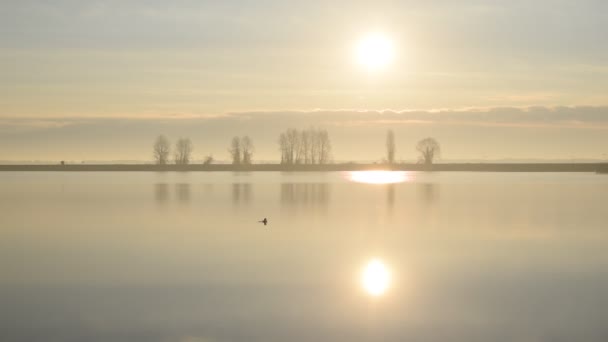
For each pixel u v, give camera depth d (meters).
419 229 47.00
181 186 107.25
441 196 82.31
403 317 23.92
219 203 70.81
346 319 23.64
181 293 27.17
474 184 114.75
